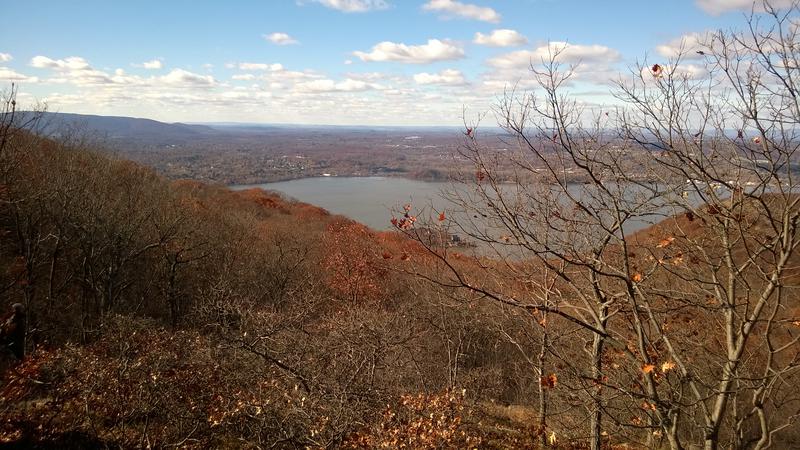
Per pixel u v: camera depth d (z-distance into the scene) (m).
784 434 8.30
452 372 11.42
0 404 7.62
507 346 14.55
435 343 12.10
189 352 9.22
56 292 16.91
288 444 7.80
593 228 6.57
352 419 7.54
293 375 7.79
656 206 5.35
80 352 8.62
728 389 5.07
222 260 22.28
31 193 15.23
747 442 6.05
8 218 16.25
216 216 27.64
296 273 22.50
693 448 5.79
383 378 9.03
